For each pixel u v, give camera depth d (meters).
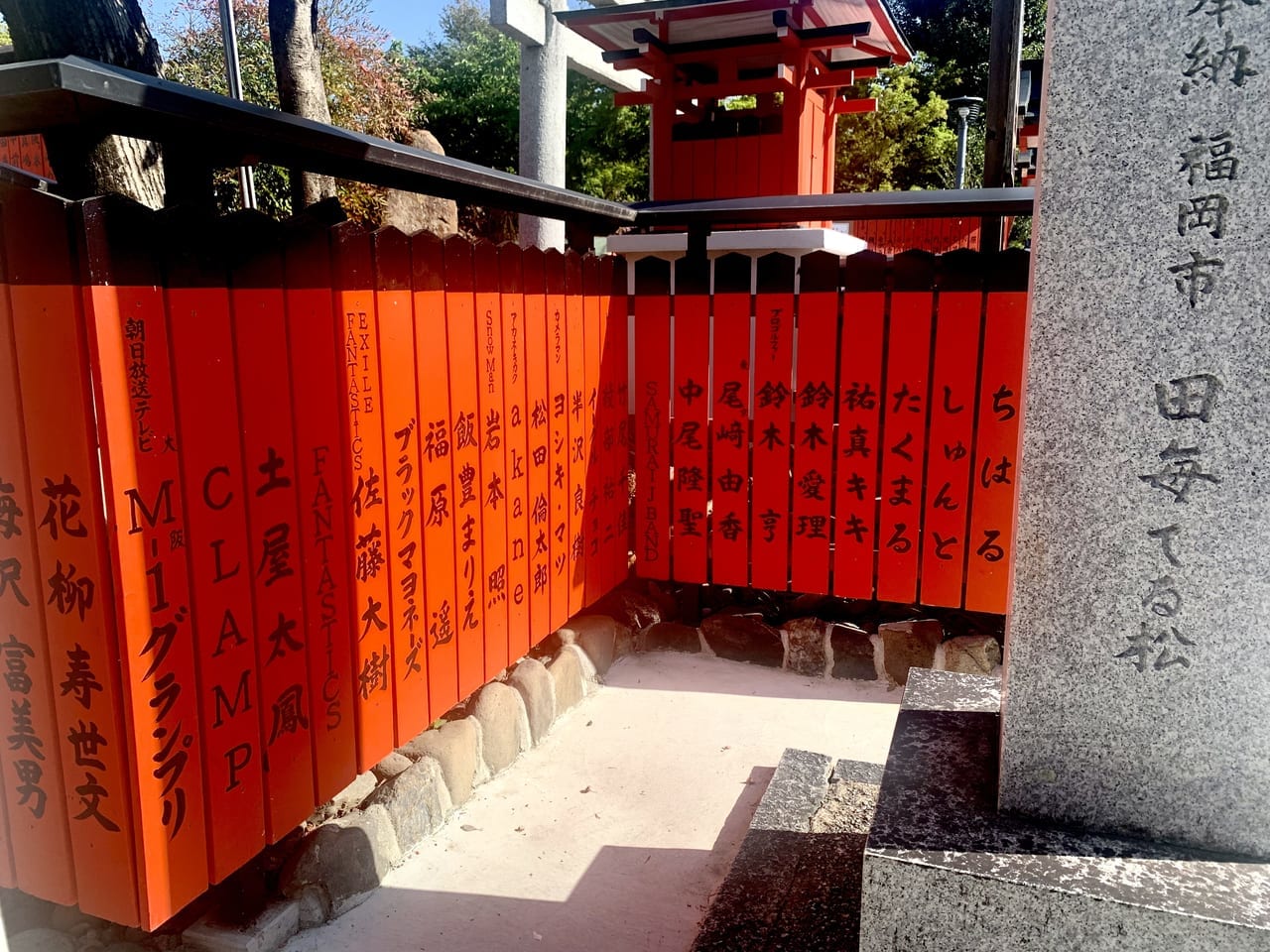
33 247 2.30
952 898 2.18
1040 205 2.17
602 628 5.32
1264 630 2.13
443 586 3.88
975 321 4.83
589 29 7.68
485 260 4.02
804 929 2.91
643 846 3.72
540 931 3.20
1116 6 2.05
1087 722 2.30
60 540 2.44
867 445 5.12
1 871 2.76
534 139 7.95
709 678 5.33
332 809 3.52
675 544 5.64
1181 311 2.10
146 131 2.49
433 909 3.29
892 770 2.64
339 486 3.23
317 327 3.08
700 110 8.11
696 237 5.26
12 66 2.05
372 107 12.02
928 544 5.11
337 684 3.30
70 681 2.52
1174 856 2.22
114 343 2.34
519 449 4.40
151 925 2.56
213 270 2.65
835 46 7.36
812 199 4.95
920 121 20.45
